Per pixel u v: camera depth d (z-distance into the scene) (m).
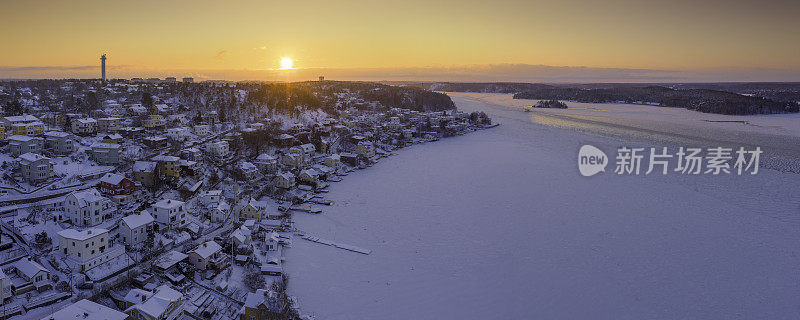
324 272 81.19
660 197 125.56
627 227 103.56
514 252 90.62
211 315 65.00
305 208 113.75
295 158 150.88
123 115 177.88
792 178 145.25
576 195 127.94
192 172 117.94
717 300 74.06
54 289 64.69
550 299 73.94
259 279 74.75
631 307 72.00
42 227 80.62
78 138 134.50
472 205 119.62
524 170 158.88
